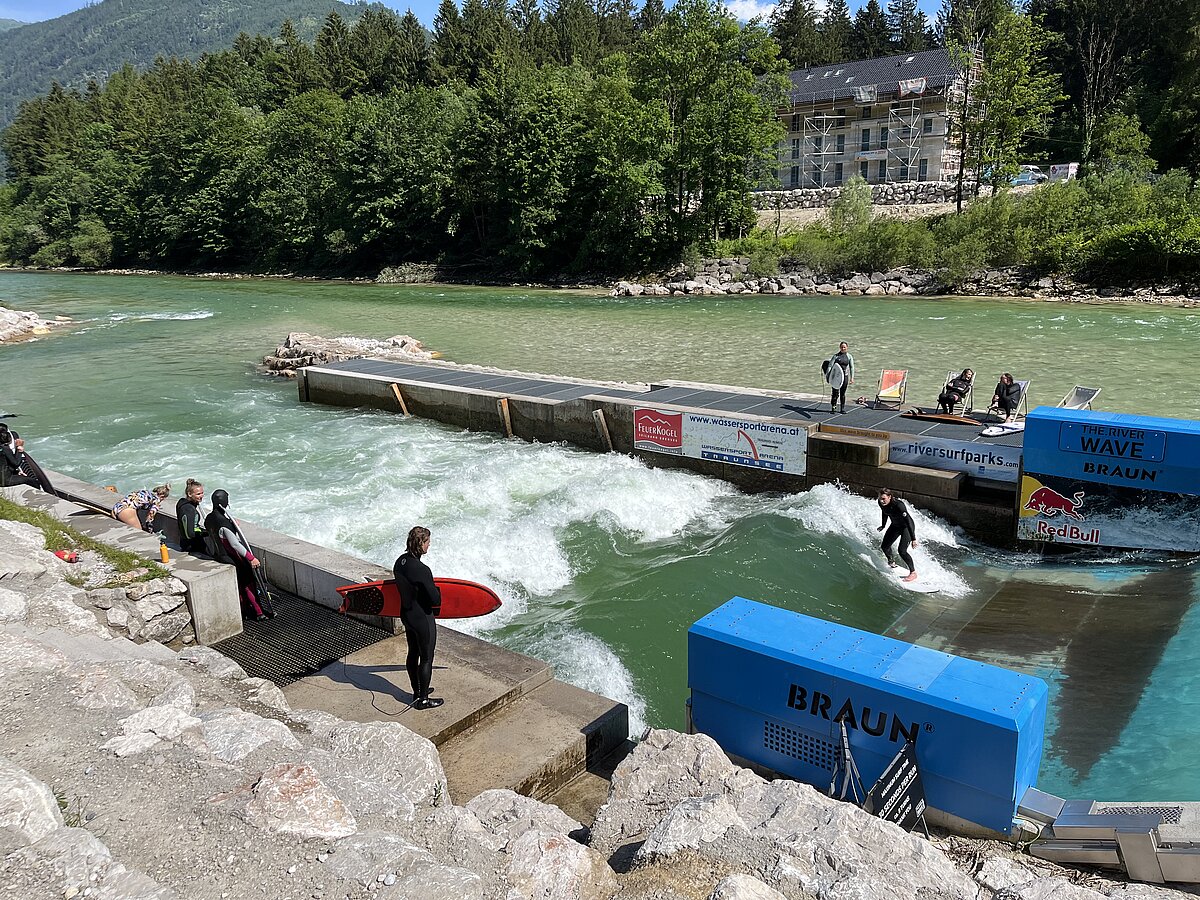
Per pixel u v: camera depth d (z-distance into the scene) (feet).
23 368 121.49
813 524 57.82
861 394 88.43
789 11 371.56
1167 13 237.86
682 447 72.49
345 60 392.68
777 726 26.05
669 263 227.20
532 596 50.01
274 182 309.63
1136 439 50.52
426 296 212.64
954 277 178.60
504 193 249.14
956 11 321.93
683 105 225.35
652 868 18.15
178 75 487.61
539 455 75.46
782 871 17.53
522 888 17.34
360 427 88.48
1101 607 46.32
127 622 33.19
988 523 57.47
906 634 45.19
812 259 201.57
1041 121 220.23
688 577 50.67
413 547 28.53
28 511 41.98
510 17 414.62
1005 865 19.92
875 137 258.57
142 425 89.71
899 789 22.49
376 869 16.57
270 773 18.94
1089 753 32.60
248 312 179.52
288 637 35.65
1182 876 20.30
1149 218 166.81
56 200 374.84
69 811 18.40
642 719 38.01
